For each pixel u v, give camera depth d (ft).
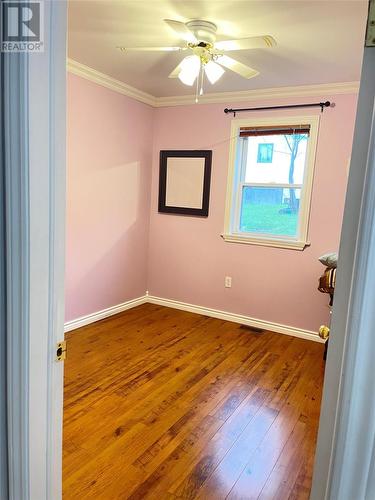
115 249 13.37
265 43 7.04
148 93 13.25
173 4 6.86
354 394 2.49
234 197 13.26
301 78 10.64
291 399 8.48
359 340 2.44
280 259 12.55
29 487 3.40
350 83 10.75
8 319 3.18
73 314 12.04
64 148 3.18
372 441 2.51
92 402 7.98
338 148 11.23
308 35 7.87
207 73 8.23
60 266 3.33
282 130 12.06
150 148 14.35
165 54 9.48
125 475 5.96
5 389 3.35
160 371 9.57
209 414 7.78
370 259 2.36
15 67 2.81
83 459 6.26
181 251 14.44
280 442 6.97
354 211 2.47
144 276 15.16
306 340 12.15
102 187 12.41
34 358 3.22
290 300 12.51
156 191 14.67
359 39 7.94
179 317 13.82
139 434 7.00
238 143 12.89
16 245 3.03
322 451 2.79
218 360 10.38
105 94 11.93
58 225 3.24
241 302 13.42
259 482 5.96
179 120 13.80
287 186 12.42
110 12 7.25
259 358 10.62
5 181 3.01
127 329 12.38
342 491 2.61
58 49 2.99
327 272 10.28
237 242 13.21
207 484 5.86
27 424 3.29
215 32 7.86
